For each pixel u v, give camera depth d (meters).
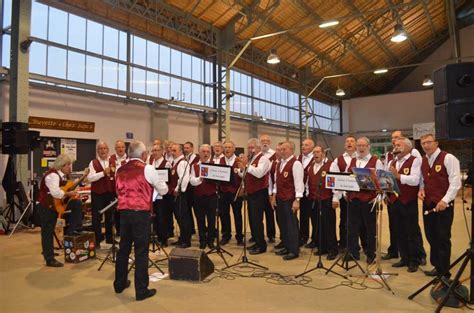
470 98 2.98
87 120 8.67
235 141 13.63
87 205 6.43
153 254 4.91
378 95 19.36
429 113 18.22
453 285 3.03
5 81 7.21
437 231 3.57
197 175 5.07
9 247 5.39
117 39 9.35
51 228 4.45
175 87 11.07
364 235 4.91
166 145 5.92
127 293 3.51
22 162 6.86
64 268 4.33
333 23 9.49
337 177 3.69
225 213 5.59
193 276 3.82
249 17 10.45
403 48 17.05
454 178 3.43
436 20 15.72
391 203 4.25
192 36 10.37
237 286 3.69
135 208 3.34
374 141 19.47
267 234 5.79
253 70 14.23
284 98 16.69
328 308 3.13
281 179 4.71
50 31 7.92
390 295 3.42
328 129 20.16
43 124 7.77
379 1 11.81
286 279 3.88
